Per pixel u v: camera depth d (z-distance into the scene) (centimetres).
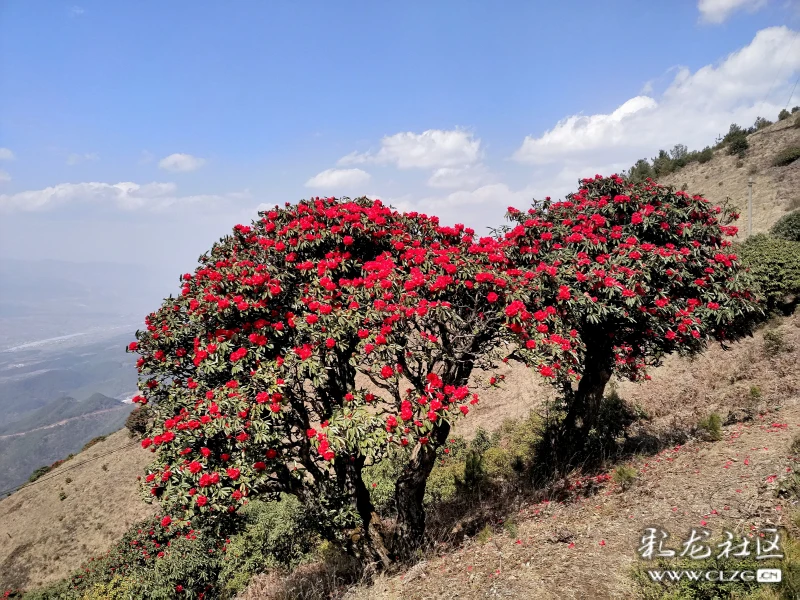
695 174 3278
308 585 661
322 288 499
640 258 591
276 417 467
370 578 565
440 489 902
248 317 497
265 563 945
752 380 905
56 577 2120
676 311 598
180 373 554
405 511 593
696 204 672
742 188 2608
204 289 512
